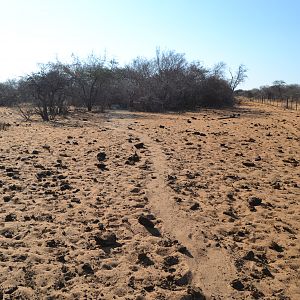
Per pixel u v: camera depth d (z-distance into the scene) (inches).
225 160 496.1
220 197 353.7
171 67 1454.2
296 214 319.9
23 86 1198.9
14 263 222.2
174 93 1353.3
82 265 222.8
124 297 197.8
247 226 292.7
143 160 472.4
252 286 214.4
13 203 313.4
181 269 227.1
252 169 457.4
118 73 1395.2
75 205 315.9
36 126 789.2
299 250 257.8
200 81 1488.7
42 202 317.4
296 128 836.6
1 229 264.5
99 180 384.8
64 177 388.8
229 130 777.6
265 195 365.4
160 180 390.6
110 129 756.6
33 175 388.2
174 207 321.1
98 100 1336.1
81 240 255.6
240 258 244.5
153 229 279.1
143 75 1446.9
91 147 541.0
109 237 254.7
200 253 248.4
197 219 299.7
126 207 316.8
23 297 193.3
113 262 230.7
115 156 487.5
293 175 438.3
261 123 921.5
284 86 2687.0
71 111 1168.2
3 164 423.2
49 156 474.9
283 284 218.4
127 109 1312.7
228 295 205.8
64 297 195.5
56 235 260.8
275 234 281.3
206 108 1439.5
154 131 731.4
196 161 483.5
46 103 1016.2
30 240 251.9
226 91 1569.9
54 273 214.8
